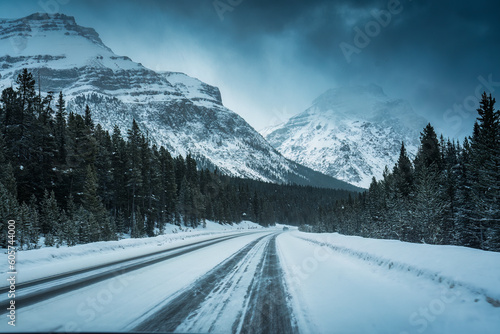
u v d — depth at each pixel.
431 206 25.11
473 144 24.16
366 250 8.00
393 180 38.41
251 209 106.69
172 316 3.79
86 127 41.28
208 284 5.80
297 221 142.62
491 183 20.94
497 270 3.95
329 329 3.42
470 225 25.30
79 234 25.19
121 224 39.81
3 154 29.48
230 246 16.22
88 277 6.36
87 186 34.09
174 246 15.72
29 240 19.62
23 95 36.31
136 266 8.04
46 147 35.50
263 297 4.86
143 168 48.50
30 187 33.03
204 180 85.69
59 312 3.82
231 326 3.48
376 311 3.98
